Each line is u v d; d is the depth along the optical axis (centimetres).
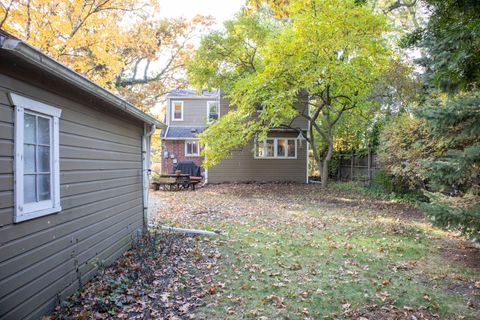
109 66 1145
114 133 540
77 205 409
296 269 488
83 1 998
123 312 348
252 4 635
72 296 385
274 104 1288
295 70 1259
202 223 820
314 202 1177
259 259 534
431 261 526
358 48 1305
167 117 2277
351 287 421
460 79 372
